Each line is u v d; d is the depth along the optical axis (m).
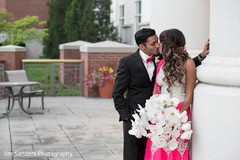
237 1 3.84
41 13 30.05
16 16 29.64
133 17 21.03
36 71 15.49
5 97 14.79
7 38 21.08
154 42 4.74
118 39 21.95
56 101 14.08
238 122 3.77
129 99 4.89
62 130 9.20
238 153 3.78
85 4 21.66
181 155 4.20
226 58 3.91
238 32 3.85
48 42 24.56
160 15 7.25
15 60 15.45
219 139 3.85
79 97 15.27
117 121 10.30
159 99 4.06
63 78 15.80
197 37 6.86
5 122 10.16
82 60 15.59
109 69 14.84
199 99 4.04
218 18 3.98
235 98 3.77
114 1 24.34
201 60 4.50
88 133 8.88
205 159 3.96
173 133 4.08
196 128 4.09
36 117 10.87
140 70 4.79
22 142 8.05
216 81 3.92
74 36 21.48
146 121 4.21
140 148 4.90
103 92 14.95
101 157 6.96
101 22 21.83
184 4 6.88
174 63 4.19
